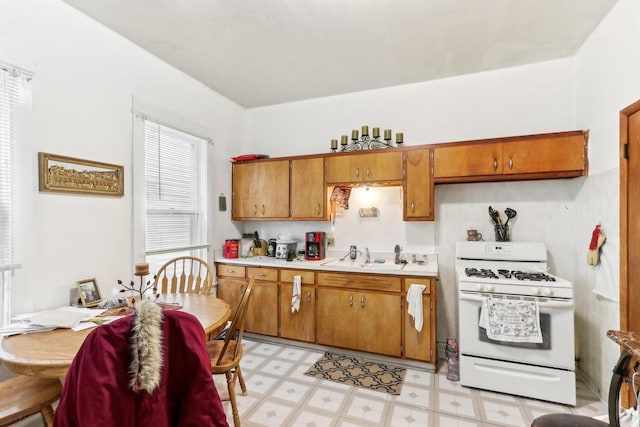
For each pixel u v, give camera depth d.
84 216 2.17
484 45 2.57
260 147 3.99
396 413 2.08
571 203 2.78
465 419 2.02
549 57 2.78
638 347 1.08
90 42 2.22
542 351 2.21
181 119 3.02
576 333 2.70
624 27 1.98
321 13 2.16
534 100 2.88
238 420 1.85
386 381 2.50
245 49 2.64
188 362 1.04
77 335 1.50
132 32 2.40
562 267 2.80
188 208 3.23
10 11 1.78
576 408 2.14
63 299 2.02
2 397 1.39
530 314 2.20
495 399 2.25
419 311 2.63
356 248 3.45
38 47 1.91
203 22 2.27
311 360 2.87
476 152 2.75
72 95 2.10
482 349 2.35
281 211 3.49
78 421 0.88
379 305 2.83
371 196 3.42
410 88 3.30
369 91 3.46
